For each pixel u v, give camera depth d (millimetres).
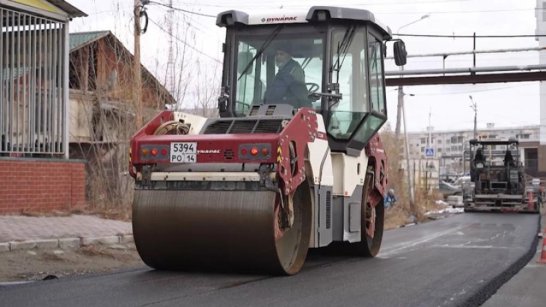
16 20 14648
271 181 8102
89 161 19766
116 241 12578
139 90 18703
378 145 12086
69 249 11445
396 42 11758
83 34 22703
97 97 20344
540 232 20328
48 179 14953
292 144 8445
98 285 7785
